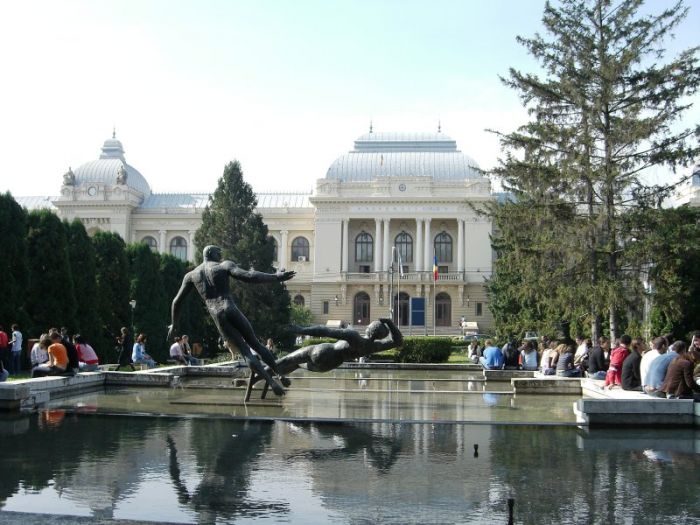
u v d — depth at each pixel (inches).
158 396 708.0
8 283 1295.5
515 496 311.6
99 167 3853.3
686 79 1302.9
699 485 334.0
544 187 1381.6
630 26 1375.5
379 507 291.6
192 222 3759.8
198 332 2213.3
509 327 1857.8
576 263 1360.7
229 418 532.4
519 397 762.2
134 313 1931.6
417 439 454.3
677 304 1270.9
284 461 381.1
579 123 1412.4
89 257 1572.3
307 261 3686.0
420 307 3405.5
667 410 506.0
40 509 283.4
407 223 3548.2
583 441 452.8
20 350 1187.3
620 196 1362.0
